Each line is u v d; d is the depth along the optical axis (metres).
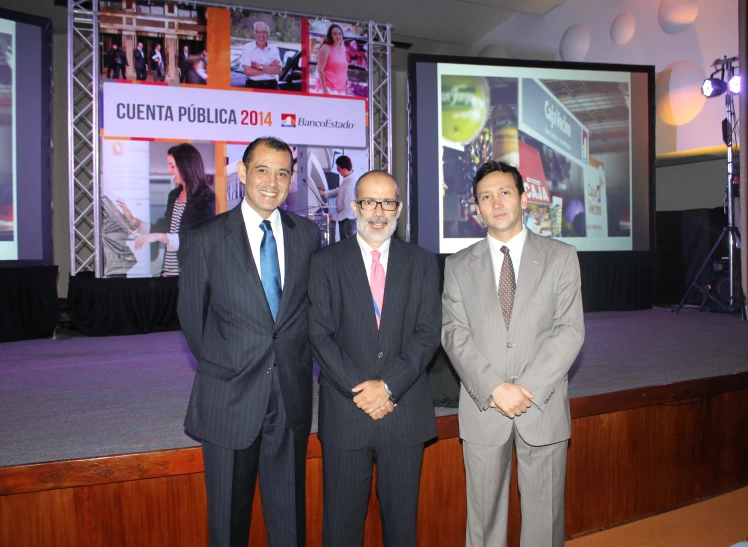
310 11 7.68
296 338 1.78
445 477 2.43
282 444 1.77
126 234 5.63
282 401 1.76
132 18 5.51
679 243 7.29
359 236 1.87
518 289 1.84
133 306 5.67
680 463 2.94
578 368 3.46
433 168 6.17
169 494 2.16
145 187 5.64
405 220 7.88
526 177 6.41
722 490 3.09
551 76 6.45
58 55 7.68
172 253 5.77
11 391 3.20
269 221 1.79
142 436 2.34
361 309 1.78
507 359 1.84
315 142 6.01
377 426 1.76
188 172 5.71
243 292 1.71
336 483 1.79
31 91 5.28
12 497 1.98
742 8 5.06
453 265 2.01
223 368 1.72
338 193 6.11
